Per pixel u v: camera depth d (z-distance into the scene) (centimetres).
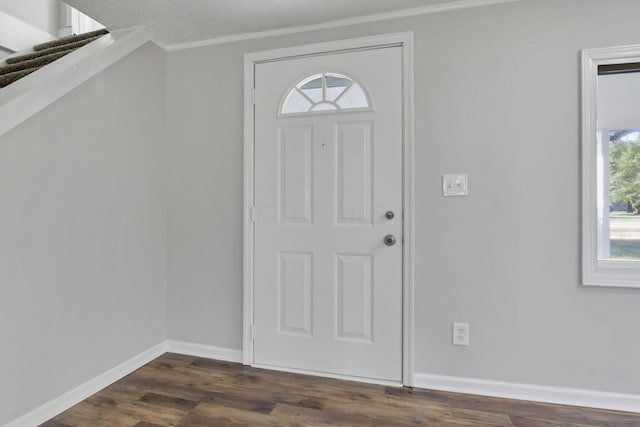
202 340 229
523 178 179
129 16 200
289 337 211
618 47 167
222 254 225
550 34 175
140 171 214
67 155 167
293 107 212
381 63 197
